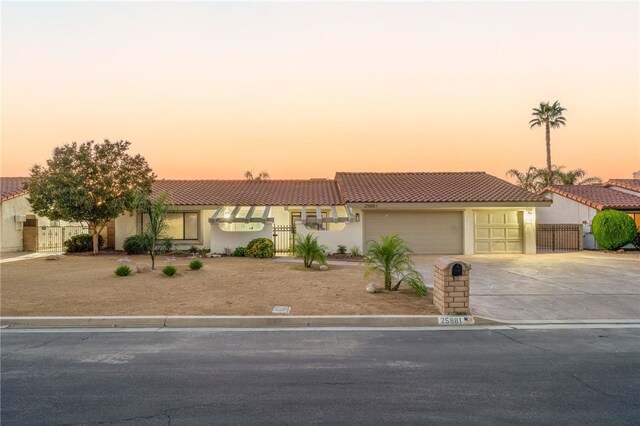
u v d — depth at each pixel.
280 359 6.25
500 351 6.68
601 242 23.75
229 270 14.87
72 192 19.34
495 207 22.50
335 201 24.28
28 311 8.96
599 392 5.05
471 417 4.38
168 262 17.58
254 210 23.30
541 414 4.46
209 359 6.25
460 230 23.31
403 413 4.47
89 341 7.21
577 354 6.53
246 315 8.66
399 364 6.04
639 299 10.57
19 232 24.39
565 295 11.04
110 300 9.98
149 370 5.78
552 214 28.33
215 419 4.32
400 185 25.77
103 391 5.05
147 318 8.41
